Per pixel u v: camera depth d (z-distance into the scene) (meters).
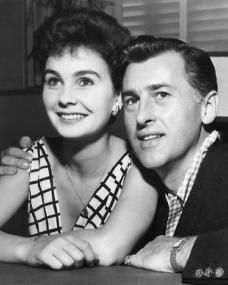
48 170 1.47
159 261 1.01
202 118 1.24
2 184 1.43
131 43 1.23
